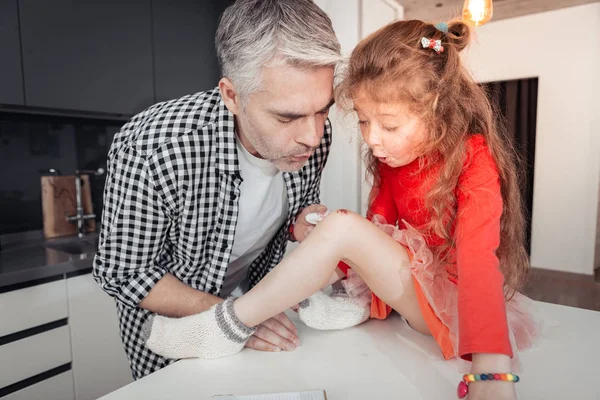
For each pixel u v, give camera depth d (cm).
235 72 65
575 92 384
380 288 74
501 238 80
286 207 101
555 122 396
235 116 83
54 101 169
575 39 380
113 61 188
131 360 97
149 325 74
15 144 195
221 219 86
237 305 69
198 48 228
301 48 59
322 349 72
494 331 55
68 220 208
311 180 103
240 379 62
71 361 157
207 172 81
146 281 80
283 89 61
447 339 67
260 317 68
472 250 64
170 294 81
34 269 144
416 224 89
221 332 67
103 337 166
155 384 61
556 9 384
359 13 220
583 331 77
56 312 152
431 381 60
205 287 93
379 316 82
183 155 78
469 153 76
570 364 65
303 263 68
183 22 219
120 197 78
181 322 70
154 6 204
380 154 78
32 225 202
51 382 151
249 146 85
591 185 383
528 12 392
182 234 86
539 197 410
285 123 66
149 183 77
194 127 79
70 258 160
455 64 76
